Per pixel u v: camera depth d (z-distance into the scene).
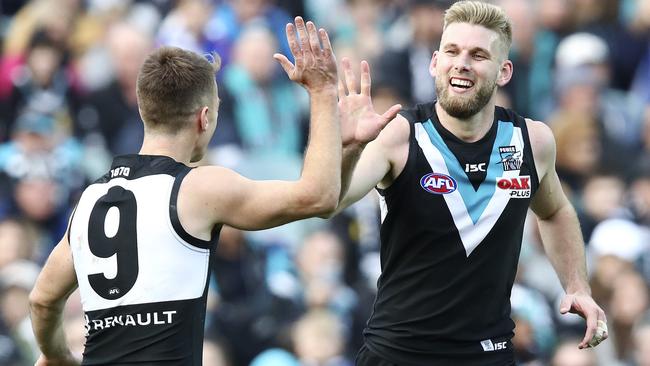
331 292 29.02
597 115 36.62
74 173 32.41
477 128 16.39
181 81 14.59
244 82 34.66
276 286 29.33
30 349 26.53
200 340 14.46
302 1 40.19
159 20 38.66
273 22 38.56
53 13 36.22
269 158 33.69
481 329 16.41
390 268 16.59
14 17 38.97
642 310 29.11
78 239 14.58
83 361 14.50
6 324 26.78
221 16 37.50
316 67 14.50
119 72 34.81
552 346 28.45
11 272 27.88
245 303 29.22
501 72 16.52
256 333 28.25
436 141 16.33
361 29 39.34
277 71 35.50
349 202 15.73
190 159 14.98
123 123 34.56
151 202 14.28
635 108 37.69
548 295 29.33
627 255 29.97
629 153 35.22
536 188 16.67
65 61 35.97
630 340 28.91
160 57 14.73
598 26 39.75
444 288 16.28
